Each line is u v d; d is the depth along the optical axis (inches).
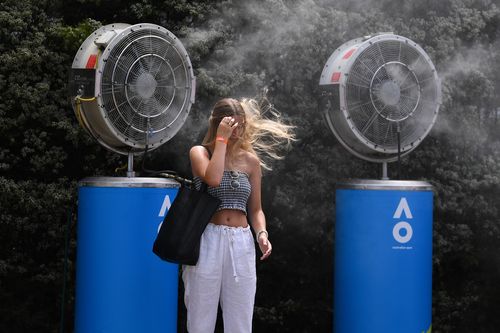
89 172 462.0
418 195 416.8
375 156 437.4
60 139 452.1
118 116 370.0
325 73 429.7
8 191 426.0
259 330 515.2
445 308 529.3
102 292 368.8
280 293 513.7
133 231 369.1
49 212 441.7
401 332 412.8
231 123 293.7
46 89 431.2
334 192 490.6
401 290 412.8
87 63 369.4
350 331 421.4
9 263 446.0
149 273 371.2
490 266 545.0
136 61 367.6
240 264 297.0
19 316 463.5
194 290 294.8
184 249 286.8
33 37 444.1
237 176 302.7
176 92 388.2
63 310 420.5
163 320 376.5
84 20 453.4
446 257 528.7
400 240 413.4
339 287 429.4
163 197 374.3
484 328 547.8
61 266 451.5
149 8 454.3
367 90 416.5
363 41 427.2
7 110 432.8
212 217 299.3
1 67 429.1
